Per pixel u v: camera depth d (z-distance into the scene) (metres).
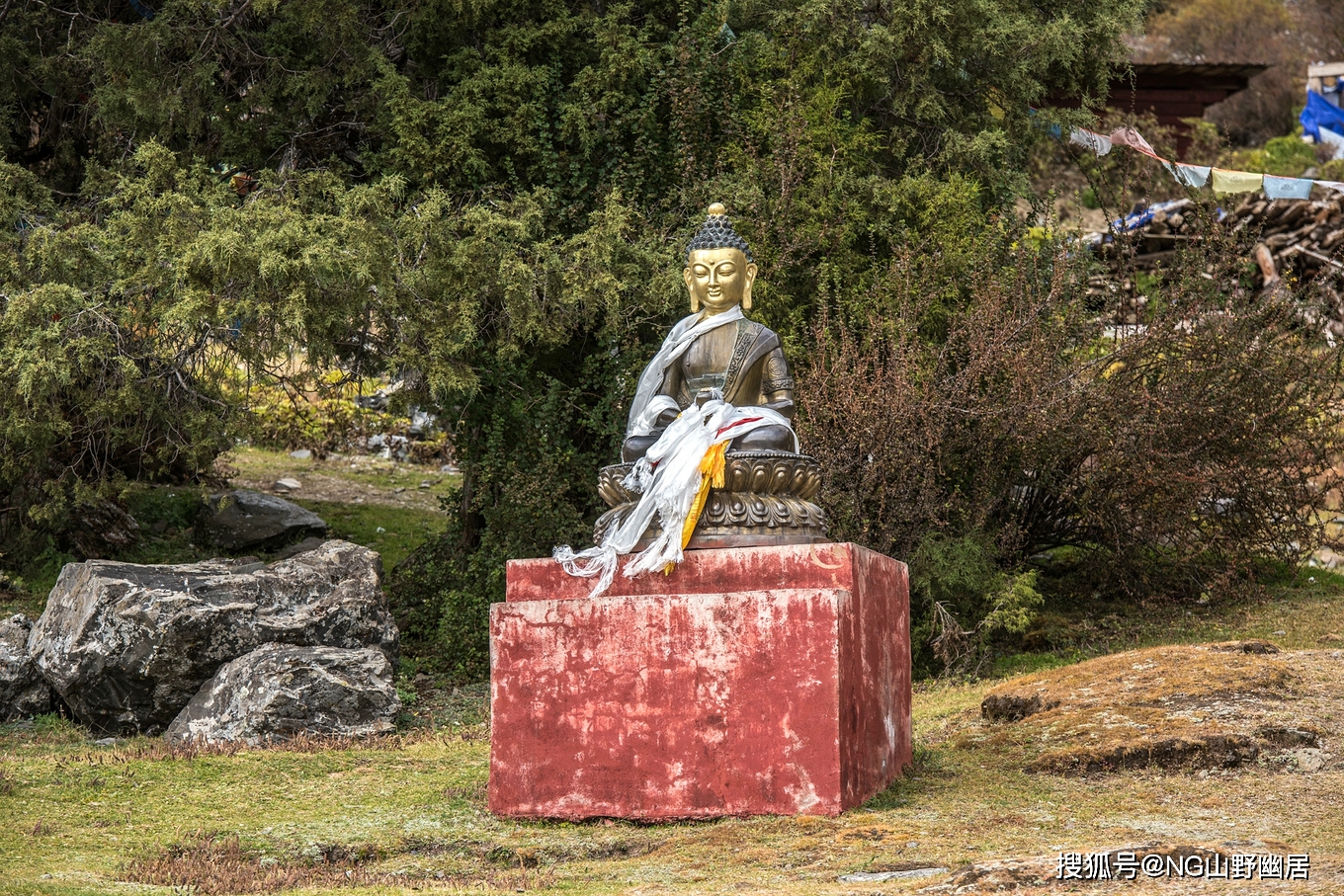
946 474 12.33
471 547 13.50
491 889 5.55
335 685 9.30
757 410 7.48
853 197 13.09
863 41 13.45
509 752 6.96
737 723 6.66
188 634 9.86
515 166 13.30
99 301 11.65
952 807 6.72
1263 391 12.93
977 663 11.81
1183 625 12.45
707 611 6.77
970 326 11.83
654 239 12.55
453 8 12.93
